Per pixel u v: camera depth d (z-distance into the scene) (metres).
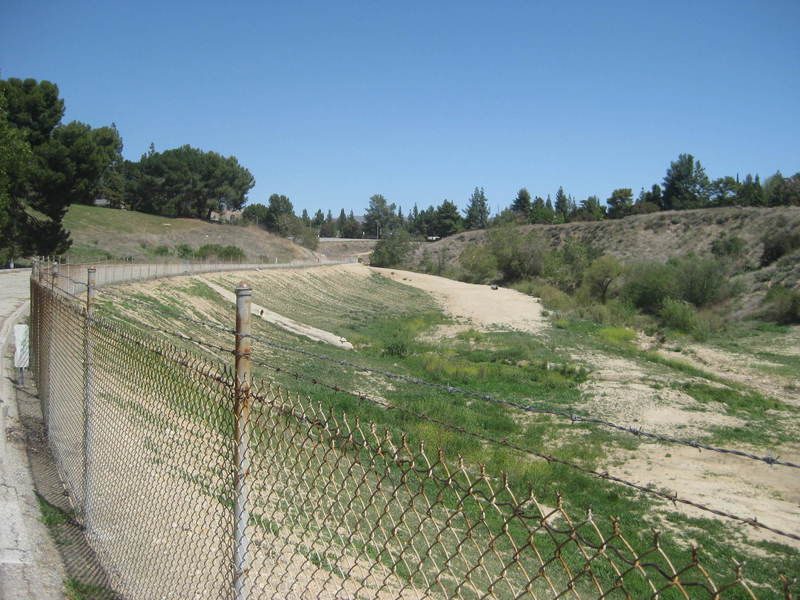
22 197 44.03
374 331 42.53
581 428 20.17
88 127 46.22
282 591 3.95
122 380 5.71
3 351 14.66
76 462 6.57
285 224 107.31
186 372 4.55
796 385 29.66
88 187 45.28
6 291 27.34
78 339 6.75
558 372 29.38
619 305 52.59
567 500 13.38
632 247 85.50
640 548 11.07
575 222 107.88
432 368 29.52
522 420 21.03
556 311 53.56
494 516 10.36
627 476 15.92
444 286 71.50
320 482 5.04
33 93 43.38
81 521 6.16
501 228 84.75
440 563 6.47
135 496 5.10
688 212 86.88
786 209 74.94
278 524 4.27
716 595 1.86
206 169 98.31
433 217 142.12
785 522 13.02
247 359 3.72
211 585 4.18
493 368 29.69
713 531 12.27
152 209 94.00
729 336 43.34
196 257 63.34
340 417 16.31
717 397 24.97
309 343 34.06
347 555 4.57
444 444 14.33
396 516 6.38
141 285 30.62
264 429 3.77
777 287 50.94
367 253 125.00
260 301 40.84
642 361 32.94
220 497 4.05
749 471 16.67
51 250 45.22
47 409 8.63
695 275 54.06
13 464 7.51
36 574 5.02
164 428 4.78
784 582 1.94
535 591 7.05
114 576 5.11
